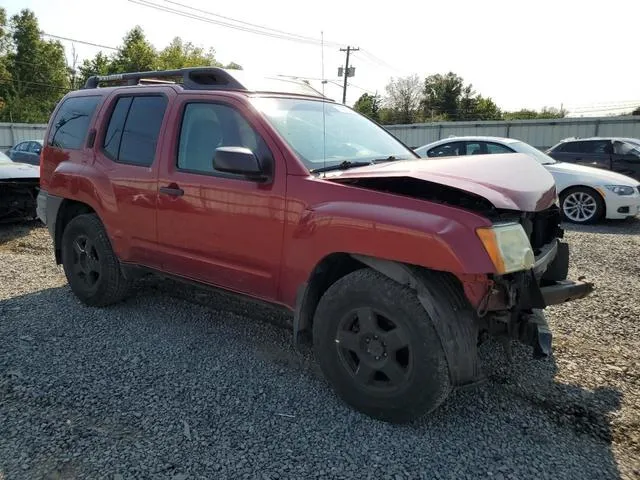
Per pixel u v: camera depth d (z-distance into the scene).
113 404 3.13
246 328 4.33
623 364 3.71
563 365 3.68
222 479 2.48
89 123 4.76
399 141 4.40
